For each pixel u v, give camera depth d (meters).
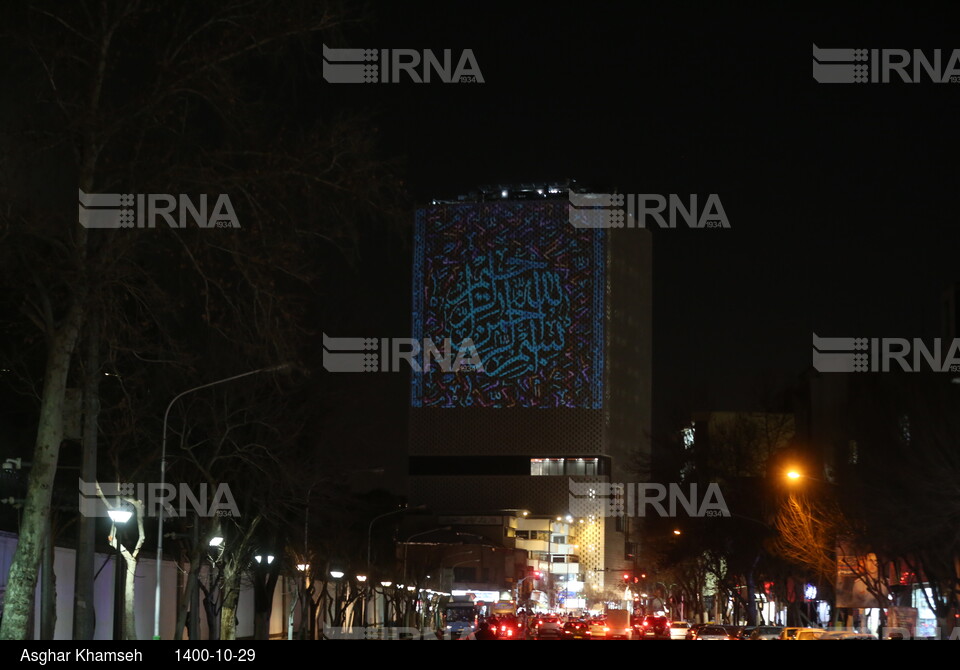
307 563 71.12
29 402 49.19
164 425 43.75
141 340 31.92
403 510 97.31
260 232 26.31
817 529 66.69
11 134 26.23
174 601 67.12
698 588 119.19
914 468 55.22
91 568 33.53
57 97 26.36
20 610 26.56
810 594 84.94
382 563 116.50
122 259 27.00
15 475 50.88
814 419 92.62
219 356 46.88
